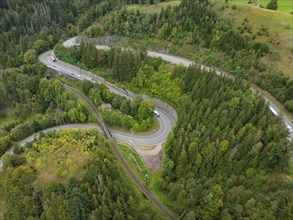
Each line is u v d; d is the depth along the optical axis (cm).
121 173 10569
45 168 9912
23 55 19750
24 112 16275
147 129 13075
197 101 11912
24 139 13238
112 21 19288
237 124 10225
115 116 13138
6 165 10344
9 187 9444
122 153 11969
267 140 9762
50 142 11156
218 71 14725
